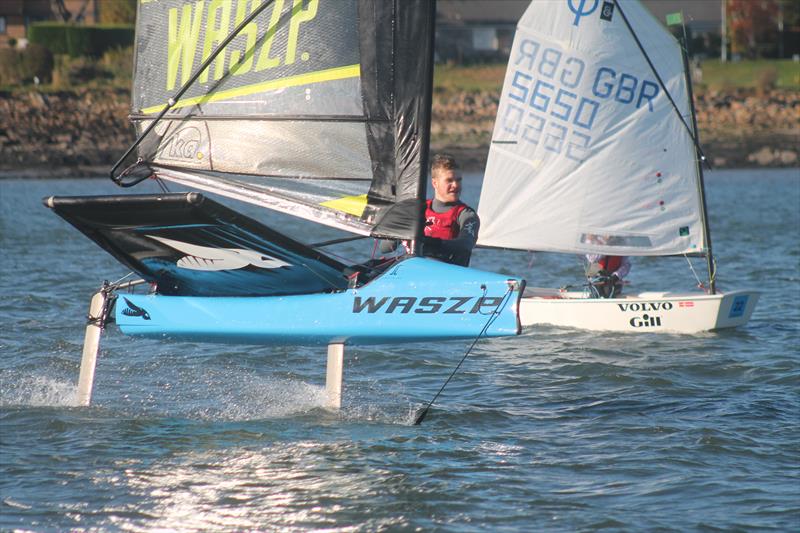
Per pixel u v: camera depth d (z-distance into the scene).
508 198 56.84
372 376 40.72
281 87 31.22
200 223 27.92
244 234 28.30
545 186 55.91
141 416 33.69
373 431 32.47
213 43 31.64
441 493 27.19
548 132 55.56
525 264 77.88
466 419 34.19
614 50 54.31
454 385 39.38
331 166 31.12
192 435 31.78
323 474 28.52
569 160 55.22
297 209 31.31
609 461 29.86
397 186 30.80
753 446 31.20
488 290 29.36
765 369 41.91
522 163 56.22
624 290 66.00
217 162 31.91
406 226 30.56
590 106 54.75
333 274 30.47
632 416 34.69
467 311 29.30
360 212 30.98
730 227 104.81
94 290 61.66
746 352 45.44
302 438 31.67
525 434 32.47
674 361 43.59
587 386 39.22
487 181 57.28
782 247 86.44
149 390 37.31
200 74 31.72
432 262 30.44
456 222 33.44
